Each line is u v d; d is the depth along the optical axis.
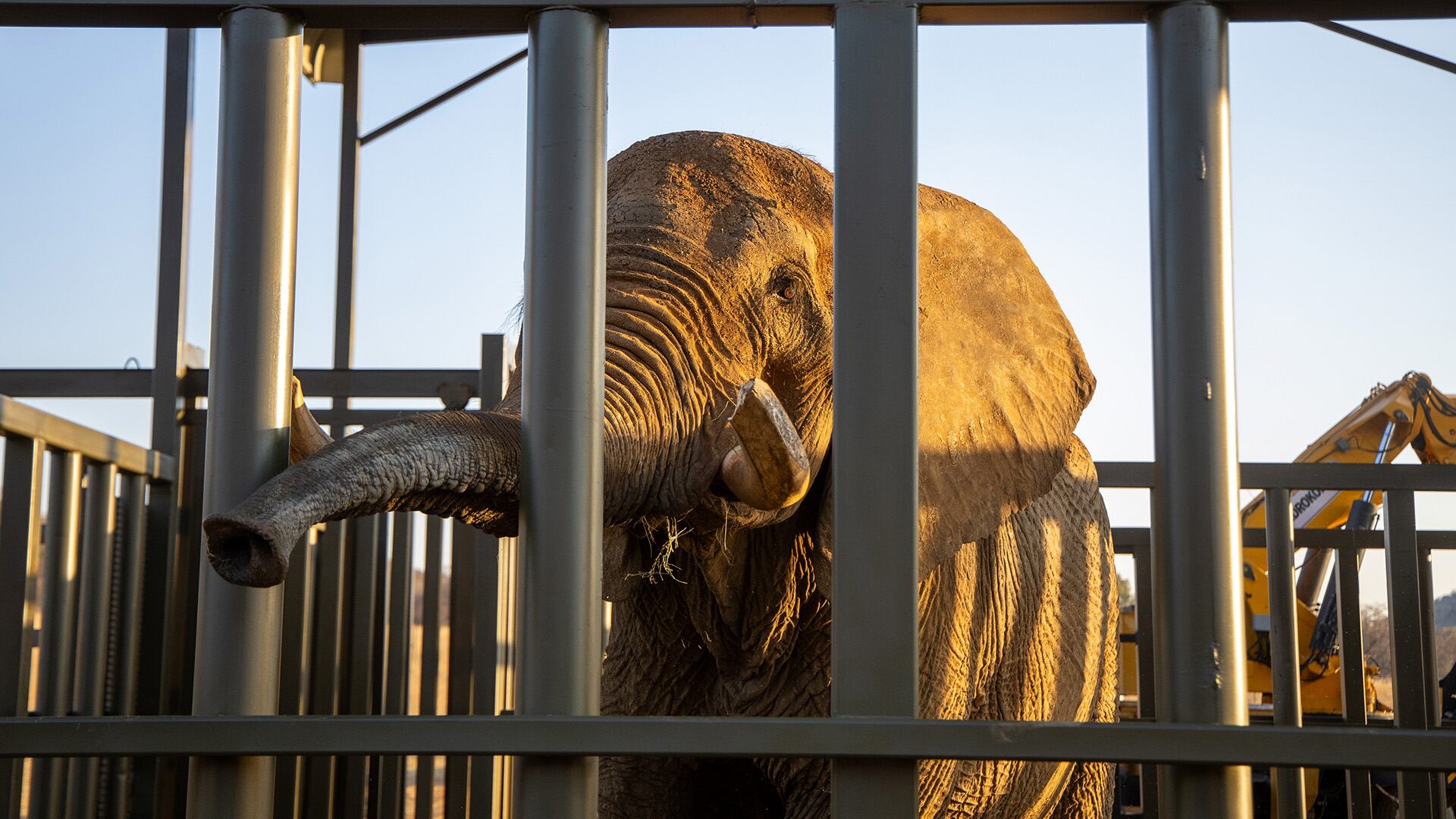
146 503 5.02
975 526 3.63
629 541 3.58
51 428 3.68
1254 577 9.38
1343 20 1.90
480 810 5.27
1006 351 3.87
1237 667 1.77
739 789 4.05
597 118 1.91
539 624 1.83
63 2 1.92
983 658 4.15
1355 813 6.39
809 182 3.61
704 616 3.66
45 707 3.83
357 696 5.48
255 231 1.92
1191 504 1.79
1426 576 6.93
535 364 1.88
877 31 1.85
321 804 5.43
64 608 3.86
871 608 1.78
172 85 5.47
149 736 1.73
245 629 1.86
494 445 2.30
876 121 1.84
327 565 5.40
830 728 1.71
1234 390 1.82
